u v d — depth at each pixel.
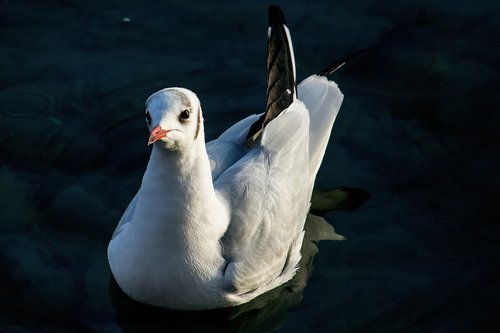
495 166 13.06
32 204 12.32
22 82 14.14
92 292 11.23
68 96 13.97
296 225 11.65
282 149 11.75
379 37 15.10
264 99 14.03
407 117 13.92
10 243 11.77
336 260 11.86
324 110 13.12
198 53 14.74
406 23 15.37
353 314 11.02
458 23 15.38
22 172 12.77
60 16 15.31
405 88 14.37
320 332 10.80
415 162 13.21
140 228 10.39
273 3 15.64
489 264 11.64
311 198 12.78
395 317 10.94
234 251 10.73
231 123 13.63
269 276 11.17
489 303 11.08
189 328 11.06
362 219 12.45
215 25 15.22
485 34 15.19
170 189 10.05
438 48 14.94
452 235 12.10
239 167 11.27
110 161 13.04
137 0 15.68
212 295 10.78
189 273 10.55
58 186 12.60
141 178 12.80
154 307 11.13
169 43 14.88
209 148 11.84
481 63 14.70
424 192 12.77
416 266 11.68
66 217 12.19
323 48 14.88
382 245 12.04
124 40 14.91
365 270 11.68
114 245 10.96
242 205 10.85
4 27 15.05
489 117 13.84
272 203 11.20
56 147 13.18
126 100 13.93
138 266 10.59
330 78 14.52
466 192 12.70
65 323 10.80
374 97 14.24
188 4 15.63
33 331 10.62
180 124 9.40
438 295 11.22
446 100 14.14
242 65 14.54
